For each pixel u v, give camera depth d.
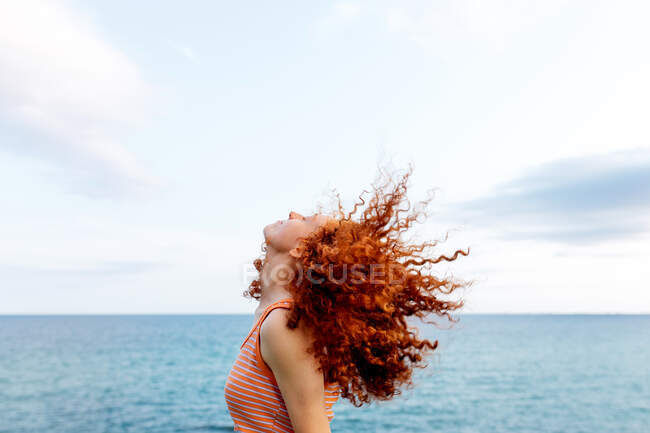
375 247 1.81
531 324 160.75
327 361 1.67
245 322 173.88
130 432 17.72
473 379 35.00
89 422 19.50
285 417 1.73
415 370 1.97
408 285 1.98
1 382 32.06
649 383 33.41
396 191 1.99
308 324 1.67
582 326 140.88
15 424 19.03
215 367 41.84
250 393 1.75
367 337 1.76
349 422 20.66
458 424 20.41
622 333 101.69
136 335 91.81
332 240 1.83
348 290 1.69
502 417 21.94
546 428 19.88
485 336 89.50
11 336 87.69
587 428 19.98
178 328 126.12
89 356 51.19
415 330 1.98
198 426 19.00
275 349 1.64
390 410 23.39
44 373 36.94
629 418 22.06
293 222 1.97
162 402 24.78
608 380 35.03
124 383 31.98
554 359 49.97
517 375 37.53
